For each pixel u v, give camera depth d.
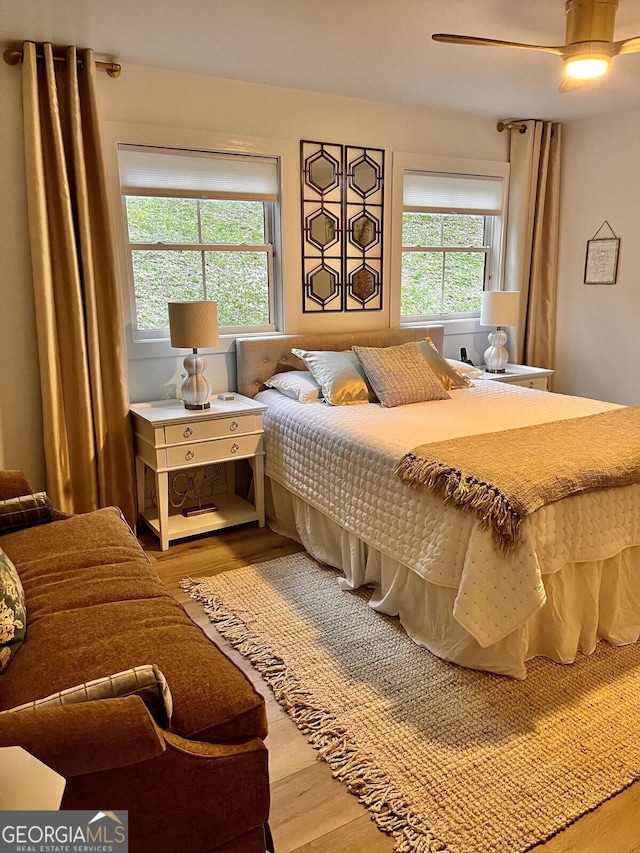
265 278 4.01
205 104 3.51
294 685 2.21
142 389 3.66
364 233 4.24
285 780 1.82
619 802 1.72
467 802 1.72
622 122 4.43
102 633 1.62
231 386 3.95
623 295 4.62
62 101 3.07
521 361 5.11
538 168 4.78
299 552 3.33
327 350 4.08
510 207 4.84
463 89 3.78
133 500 3.52
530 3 2.54
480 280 5.01
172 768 1.25
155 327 3.70
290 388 3.66
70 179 3.15
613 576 2.43
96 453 3.38
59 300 3.20
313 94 3.85
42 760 1.07
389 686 2.21
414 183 4.41
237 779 1.35
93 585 1.89
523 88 3.77
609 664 2.33
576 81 2.74
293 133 3.82
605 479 2.28
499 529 2.07
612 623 2.45
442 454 2.45
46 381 3.19
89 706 1.16
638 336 4.58
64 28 2.76
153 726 1.16
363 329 4.39
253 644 2.46
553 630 2.30
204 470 3.89
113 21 2.69
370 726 2.02
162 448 3.23
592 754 1.88
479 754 1.89
